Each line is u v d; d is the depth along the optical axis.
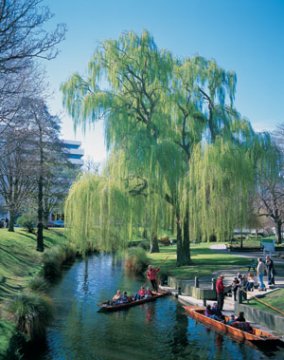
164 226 34.50
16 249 38.03
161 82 34.28
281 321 17.28
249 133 32.94
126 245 33.53
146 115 35.25
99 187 32.50
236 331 17.66
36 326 16.64
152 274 27.91
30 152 40.47
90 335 17.97
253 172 31.31
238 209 30.58
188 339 17.47
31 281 26.55
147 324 19.70
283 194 49.41
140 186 33.41
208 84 34.12
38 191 46.81
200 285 25.92
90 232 33.16
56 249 40.59
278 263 34.47
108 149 33.50
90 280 31.95
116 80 34.91
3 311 17.12
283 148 48.41
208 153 30.11
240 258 38.44
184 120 34.28
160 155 30.73
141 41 34.19
